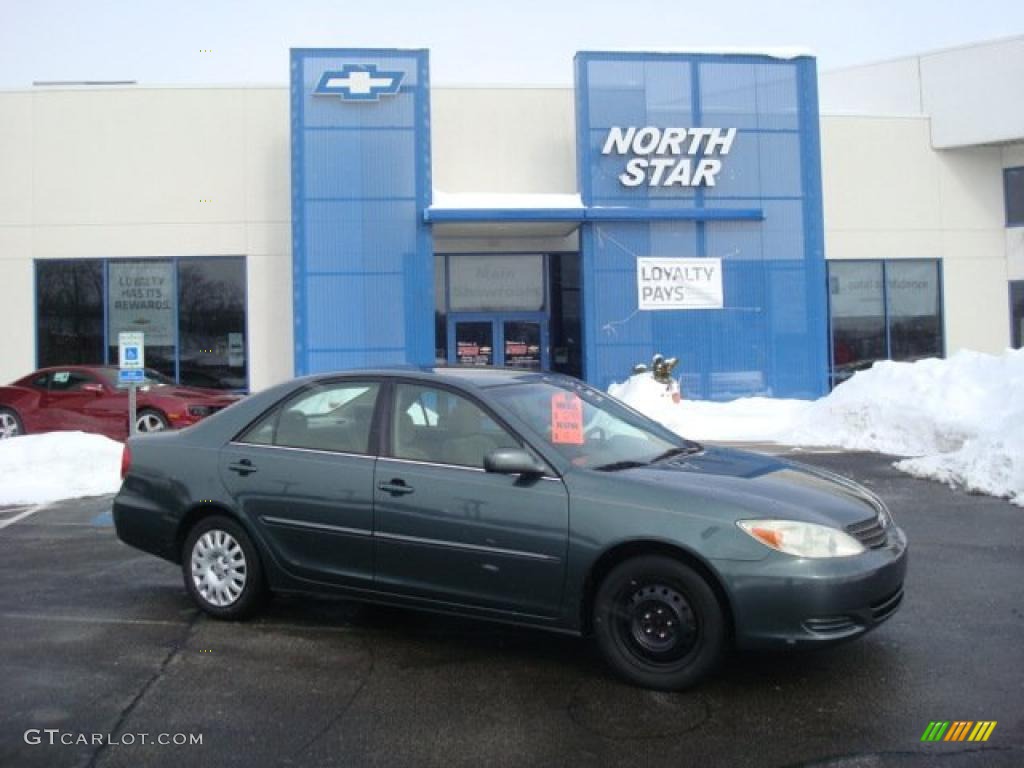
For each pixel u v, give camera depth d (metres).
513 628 5.50
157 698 4.38
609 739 3.88
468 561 4.76
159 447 5.89
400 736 3.93
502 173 19.23
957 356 13.57
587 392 5.73
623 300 18.09
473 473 4.83
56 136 18.58
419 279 17.53
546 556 4.55
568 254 20.12
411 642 5.23
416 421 5.14
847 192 20.66
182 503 5.66
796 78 18.70
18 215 18.52
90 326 18.58
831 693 4.33
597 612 4.53
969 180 21.06
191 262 18.70
